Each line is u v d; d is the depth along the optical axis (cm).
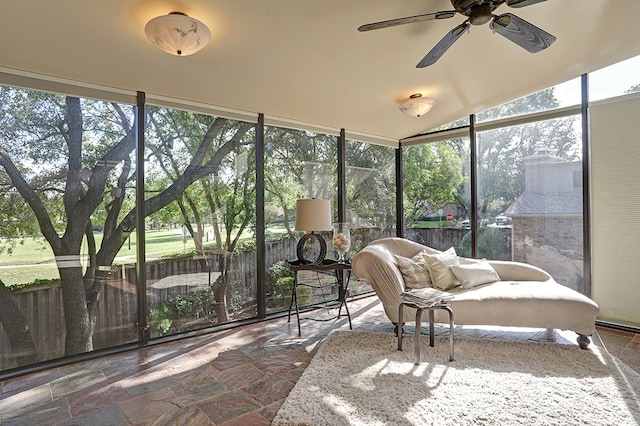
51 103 281
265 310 393
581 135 364
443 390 219
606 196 348
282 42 243
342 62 280
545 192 390
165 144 333
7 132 263
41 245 276
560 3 226
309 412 197
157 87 308
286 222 417
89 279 294
